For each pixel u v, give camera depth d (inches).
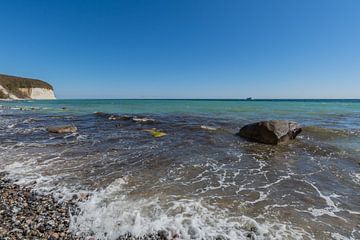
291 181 329.4
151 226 211.3
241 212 239.6
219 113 1407.5
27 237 192.4
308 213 239.8
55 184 306.0
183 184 313.6
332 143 572.4
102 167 381.7
